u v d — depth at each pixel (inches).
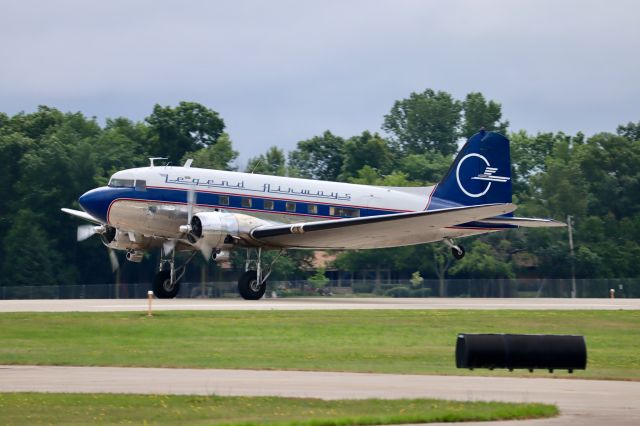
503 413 1963.6
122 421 1914.4
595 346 3491.6
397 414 1974.7
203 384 2333.9
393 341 3457.2
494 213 4694.9
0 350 3034.0
